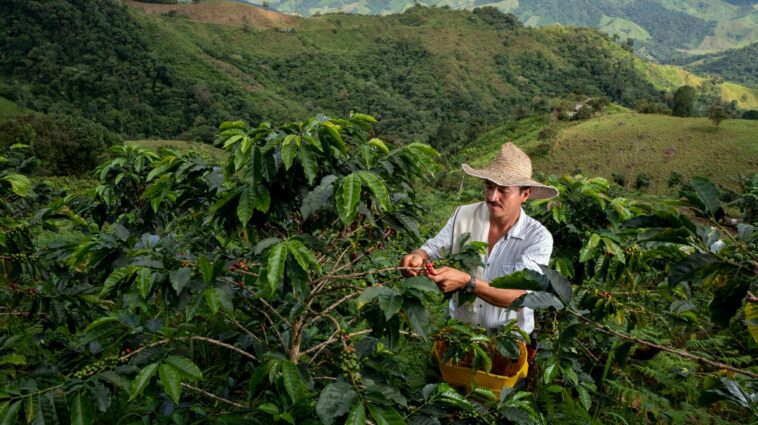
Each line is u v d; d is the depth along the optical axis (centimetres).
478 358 252
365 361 219
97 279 363
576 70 19838
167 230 362
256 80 17562
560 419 258
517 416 209
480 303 293
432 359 303
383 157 239
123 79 14125
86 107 12781
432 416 199
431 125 15900
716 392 197
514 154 283
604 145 7225
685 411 290
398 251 504
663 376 315
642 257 353
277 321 272
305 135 205
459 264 257
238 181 235
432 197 2077
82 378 188
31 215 433
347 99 16938
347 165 235
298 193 220
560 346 190
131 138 12306
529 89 18788
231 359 284
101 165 439
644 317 321
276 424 200
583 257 345
